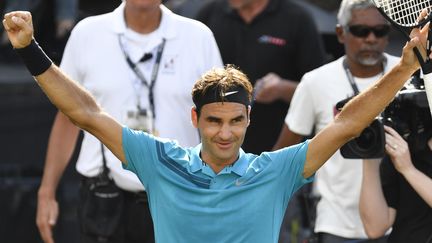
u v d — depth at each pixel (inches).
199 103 508.1
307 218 849.5
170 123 706.2
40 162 995.9
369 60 695.1
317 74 716.7
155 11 705.0
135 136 521.3
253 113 830.5
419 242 610.2
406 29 509.0
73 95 510.9
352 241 696.4
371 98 510.0
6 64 1115.3
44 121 999.6
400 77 505.7
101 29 711.7
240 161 517.7
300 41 832.9
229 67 522.0
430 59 502.3
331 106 709.9
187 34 714.2
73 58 717.3
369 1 690.8
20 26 490.9
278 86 804.6
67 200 948.6
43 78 504.7
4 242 958.4
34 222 958.4
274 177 515.8
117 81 705.0
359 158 592.7
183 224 513.0
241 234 512.1
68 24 1069.1
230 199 511.5
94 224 713.0
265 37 833.5
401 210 617.9
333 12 1035.3
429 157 608.1
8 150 998.4
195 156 519.8
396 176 624.7
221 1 849.5
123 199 712.4
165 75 707.4
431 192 593.3
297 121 726.5
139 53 708.0
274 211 515.8
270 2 833.5
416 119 600.1
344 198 697.0
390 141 597.9
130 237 719.7
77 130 740.7
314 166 520.1
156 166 518.9
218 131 505.4
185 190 514.3
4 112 999.6
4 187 962.7
